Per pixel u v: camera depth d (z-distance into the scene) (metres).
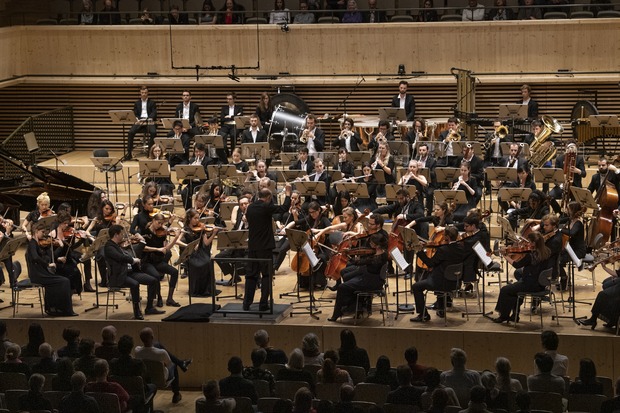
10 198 24.97
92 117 34.03
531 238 18.98
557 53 31.41
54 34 33.38
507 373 15.19
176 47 32.97
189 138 29.17
